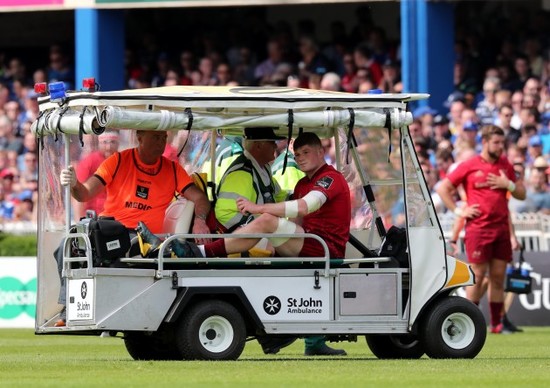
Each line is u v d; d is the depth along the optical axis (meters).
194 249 32.34
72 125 31.92
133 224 34.12
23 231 63.56
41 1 80.50
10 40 91.19
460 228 52.00
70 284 32.62
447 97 73.38
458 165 49.81
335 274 32.72
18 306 59.41
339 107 32.69
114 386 24.53
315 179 33.53
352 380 25.94
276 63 79.00
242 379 26.11
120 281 31.47
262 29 83.38
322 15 84.88
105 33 79.75
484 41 75.50
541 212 61.47
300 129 35.03
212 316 31.75
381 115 32.88
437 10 73.06
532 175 62.34
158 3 77.88
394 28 81.31
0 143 79.31
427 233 33.38
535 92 68.56
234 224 33.41
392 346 35.16
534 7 78.25
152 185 34.34
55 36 90.12
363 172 36.53
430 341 33.41
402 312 33.22
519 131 67.25
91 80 32.12
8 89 85.12
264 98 32.16
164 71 82.75
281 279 32.34
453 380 26.11
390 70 74.69
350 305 32.81
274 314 32.34
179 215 34.31
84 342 46.81
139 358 34.84
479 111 69.00
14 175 75.56
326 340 35.16
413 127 67.56
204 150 37.28
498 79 70.06
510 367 30.23
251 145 33.97
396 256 33.56
